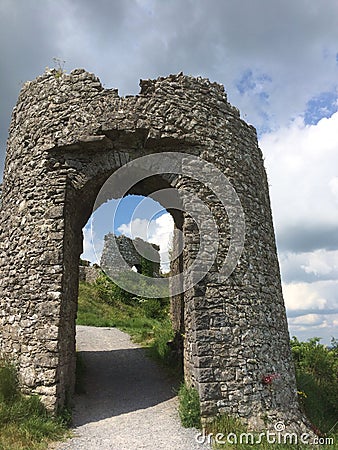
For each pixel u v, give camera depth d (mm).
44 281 7062
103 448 5496
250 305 7418
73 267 8133
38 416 6109
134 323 17672
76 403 7598
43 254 7215
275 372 7324
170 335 12031
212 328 6875
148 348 12758
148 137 7539
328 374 12070
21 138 8336
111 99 7793
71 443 5688
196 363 6648
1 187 8836
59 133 7738
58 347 6691
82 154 7781
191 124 7906
